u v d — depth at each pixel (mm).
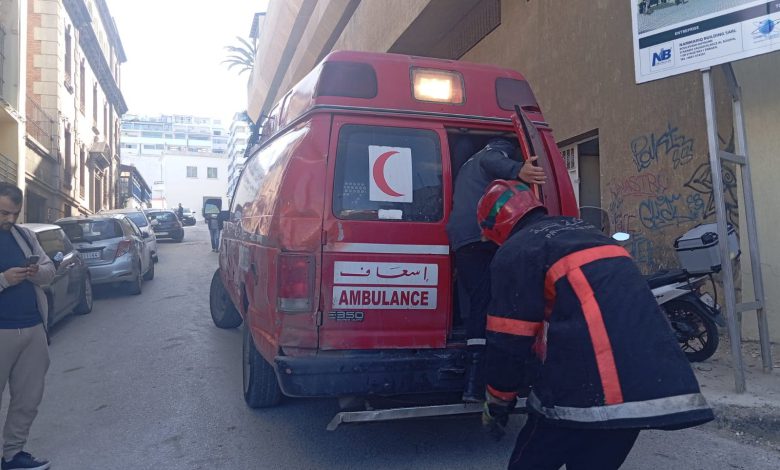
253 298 4703
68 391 5969
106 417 5188
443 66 4359
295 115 4598
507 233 2525
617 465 2350
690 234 5824
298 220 3852
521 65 11070
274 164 4758
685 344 5992
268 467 4125
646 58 5375
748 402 4645
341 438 4586
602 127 8750
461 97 4352
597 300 2119
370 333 3883
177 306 10695
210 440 4613
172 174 101875
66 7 23312
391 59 4270
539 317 2232
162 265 17594
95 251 11219
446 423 4836
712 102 4941
